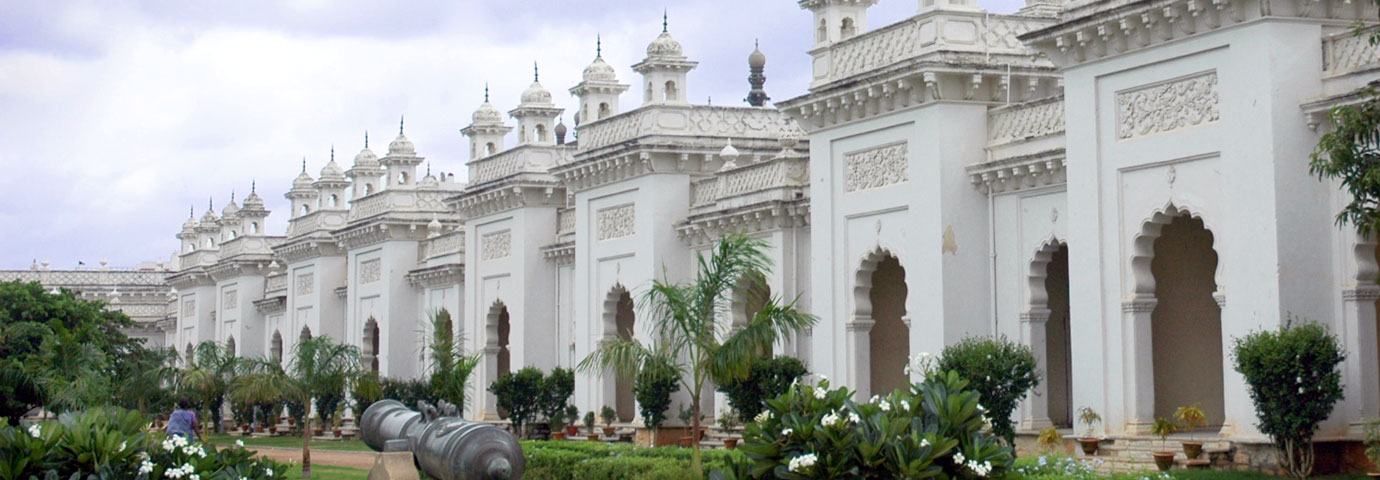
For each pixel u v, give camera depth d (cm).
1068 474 1733
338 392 3228
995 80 2495
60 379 3625
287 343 5391
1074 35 2173
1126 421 2116
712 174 3328
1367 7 1961
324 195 5175
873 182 2625
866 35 2627
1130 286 2123
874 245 2620
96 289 7931
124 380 3897
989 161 2467
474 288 4106
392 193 4597
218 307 6197
